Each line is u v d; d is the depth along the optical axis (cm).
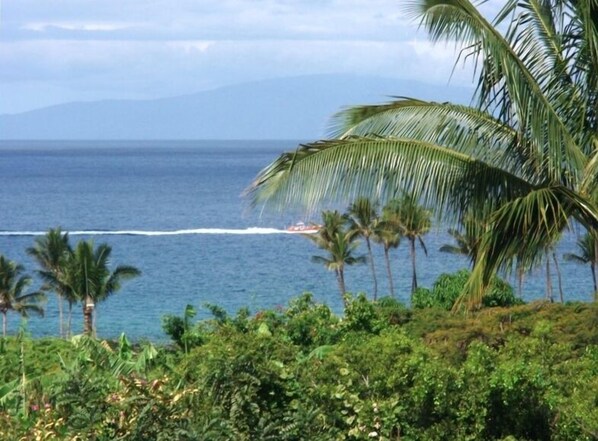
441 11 1914
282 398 1180
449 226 2020
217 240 19100
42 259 9831
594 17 1973
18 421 1222
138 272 9769
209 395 1105
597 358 1527
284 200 1962
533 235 1911
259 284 13288
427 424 1266
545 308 2436
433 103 2052
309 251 17075
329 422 1245
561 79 2052
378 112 2081
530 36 2102
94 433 1048
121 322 10369
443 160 1981
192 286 13188
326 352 1659
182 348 2208
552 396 1240
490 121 2031
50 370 1803
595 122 2039
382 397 1283
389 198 1981
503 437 1225
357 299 2298
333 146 1952
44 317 11238
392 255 16325
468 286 1959
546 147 1983
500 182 1997
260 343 1361
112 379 1312
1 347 1991
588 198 1930
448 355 1952
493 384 1229
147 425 1018
